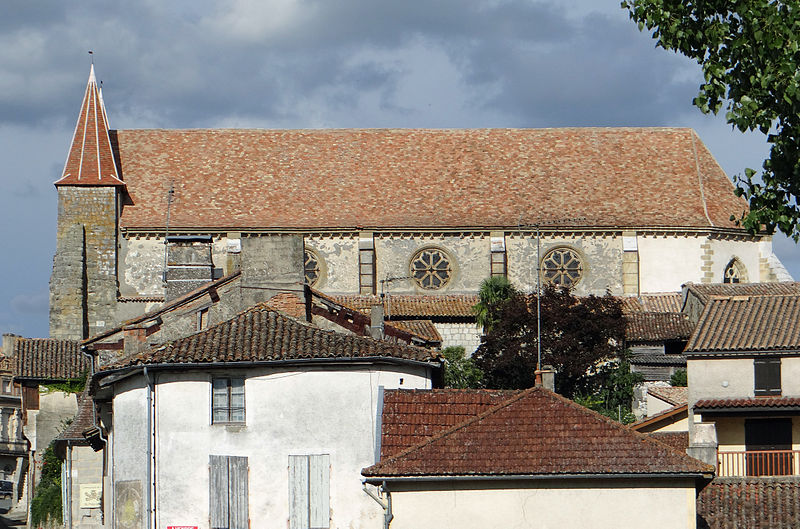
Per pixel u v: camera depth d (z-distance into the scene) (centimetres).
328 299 5994
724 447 6119
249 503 5050
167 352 5162
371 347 5169
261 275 5897
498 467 4256
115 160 11169
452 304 10294
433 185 11119
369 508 5025
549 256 10694
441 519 4253
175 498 5078
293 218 10800
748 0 3800
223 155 11350
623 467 4238
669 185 11081
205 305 5888
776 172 3847
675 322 9538
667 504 4231
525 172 11231
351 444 5072
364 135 11625
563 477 4231
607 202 10906
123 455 5238
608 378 8881
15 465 14638
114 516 5241
